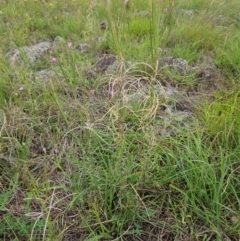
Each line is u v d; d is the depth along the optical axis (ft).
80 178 5.72
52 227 4.95
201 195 5.35
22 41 11.14
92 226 5.20
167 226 5.22
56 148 6.50
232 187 5.29
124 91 6.78
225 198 5.41
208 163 5.63
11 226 5.11
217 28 11.99
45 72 8.82
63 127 6.98
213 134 6.41
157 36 8.90
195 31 11.33
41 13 14.38
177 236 5.09
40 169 6.18
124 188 5.35
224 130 6.26
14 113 6.97
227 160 5.88
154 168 5.78
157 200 5.54
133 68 8.52
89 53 10.38
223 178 5.42
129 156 5.78
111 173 5.55
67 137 6.70
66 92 7.55
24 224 5.10
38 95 7.87
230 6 14.76
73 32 12.16
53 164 6.23
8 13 13.94
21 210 5.49
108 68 9.05
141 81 8.52
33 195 5.43
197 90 8.62
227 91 7.93
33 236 5.06
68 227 5.04
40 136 6.74
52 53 10.00
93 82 8.55
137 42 10.95
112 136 6.35
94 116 7.15
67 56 9.64
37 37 12.07
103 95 8.05
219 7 14.42
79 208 5.42
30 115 7.21
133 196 5.29
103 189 5.53
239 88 7.81
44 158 6.30
